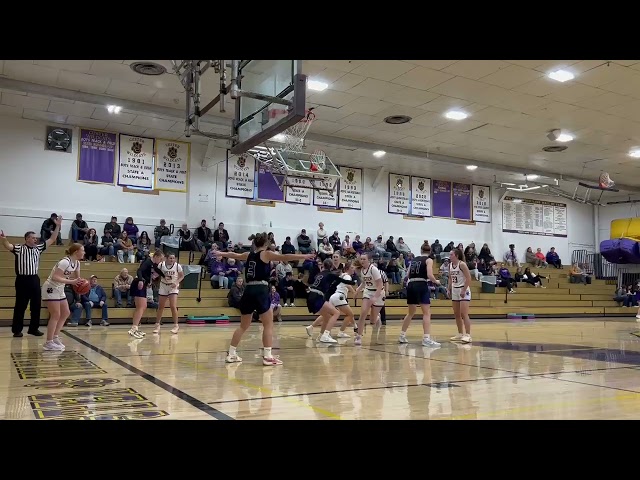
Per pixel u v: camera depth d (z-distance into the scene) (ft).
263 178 61.21
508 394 14.30
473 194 76.79
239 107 27.45
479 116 46.93
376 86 39.88
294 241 62.49
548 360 21.74
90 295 41.06
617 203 86.79
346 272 31.30
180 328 38.91
